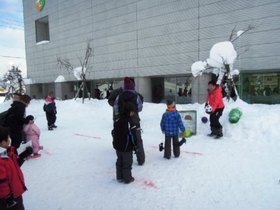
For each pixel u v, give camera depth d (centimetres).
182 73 1898
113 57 2373
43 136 927
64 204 401
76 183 481
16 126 575
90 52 2373
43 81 3291
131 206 386
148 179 483
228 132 788
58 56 2997
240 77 1636
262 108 907
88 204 398
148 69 2108
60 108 1627
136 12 2148
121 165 476
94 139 847
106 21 2402
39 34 3369
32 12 3338
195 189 434
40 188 464
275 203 379
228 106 958
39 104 2036
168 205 384
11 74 3297
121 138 457
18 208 292
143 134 874
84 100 1972
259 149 646
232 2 1619
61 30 2914
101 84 2625
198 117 926
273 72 1558
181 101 2011
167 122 588
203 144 711
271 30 1481
